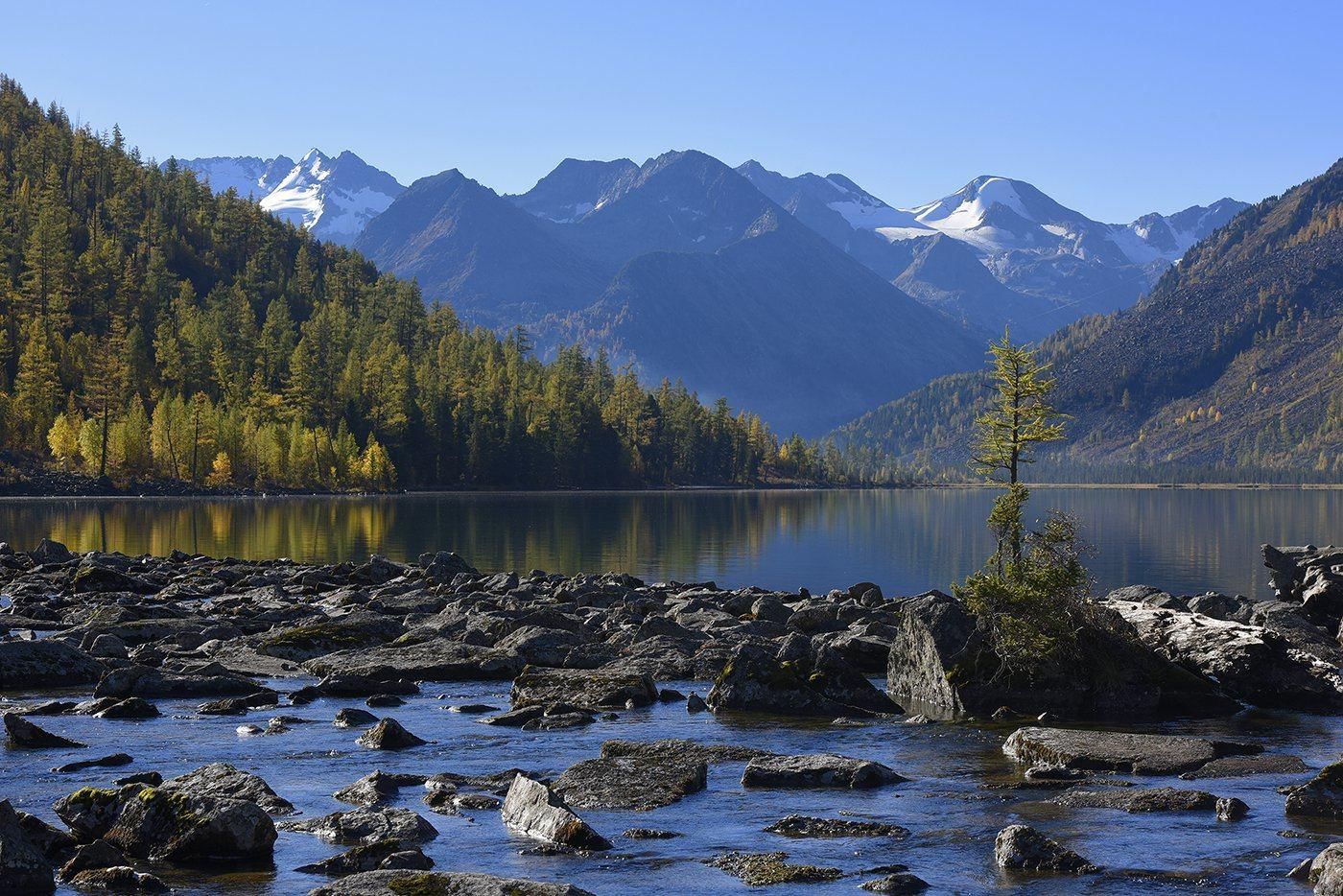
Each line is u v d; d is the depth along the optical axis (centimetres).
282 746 2475
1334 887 1575
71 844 1739
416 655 3519
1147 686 3036
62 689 3152
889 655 3372
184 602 4834
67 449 18900
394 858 1675
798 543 12356
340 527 13100
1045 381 6412
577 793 2092
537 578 6066
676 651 3706
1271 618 3897
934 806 2058
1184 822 1947
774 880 1648
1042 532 3322
